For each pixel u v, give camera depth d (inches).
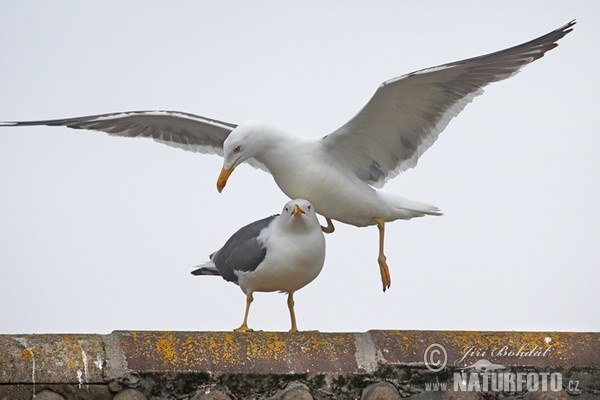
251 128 601.6
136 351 382.6
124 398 370.6
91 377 371.6
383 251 631.8
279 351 395.9
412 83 584.4
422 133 626.2
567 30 584.4
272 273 502.0
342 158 625.6
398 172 644.1
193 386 382.0
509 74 604.4
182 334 393.1
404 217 639.1
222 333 396.8
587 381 403.9
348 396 393.4
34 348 373.7
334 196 614.5
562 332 415.2
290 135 609.3
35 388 366.9
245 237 511.2
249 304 516.4
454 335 412.2
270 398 387.5
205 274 587.5
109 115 678.5
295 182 610.2
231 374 384.8
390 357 400.5
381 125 614.5
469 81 600.7
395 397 391.5
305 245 498.3
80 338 382.0
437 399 398.3
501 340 410.6
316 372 391.9
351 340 406.0
